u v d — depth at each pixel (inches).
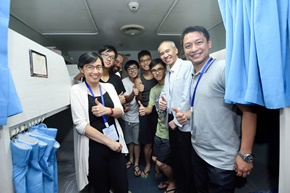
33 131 26.8
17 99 20.7
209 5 79.5
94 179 50.3
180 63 58.1
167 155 68.2
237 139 37.7
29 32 102.0
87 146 47.2
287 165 26.6
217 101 36.8
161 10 84.1
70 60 162.7
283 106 24.0
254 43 25.3
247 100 25.7
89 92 49.4
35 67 28.9
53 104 36.6
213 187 39.6
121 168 52.6
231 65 28.1
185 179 64.5
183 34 40.7
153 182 82.2
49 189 25.7
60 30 109.7
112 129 49.9
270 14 23.5
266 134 37.9
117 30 114.3
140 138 87.0
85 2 74.2
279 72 23.7
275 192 35.2
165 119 67.5
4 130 20.4
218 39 103.9
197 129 40.6
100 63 48.4
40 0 71.3
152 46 164.9
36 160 23.0
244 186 42.6
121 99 68.1
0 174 20.4
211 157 38.9
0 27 19.1
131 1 74.3
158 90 74.8
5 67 19.2
